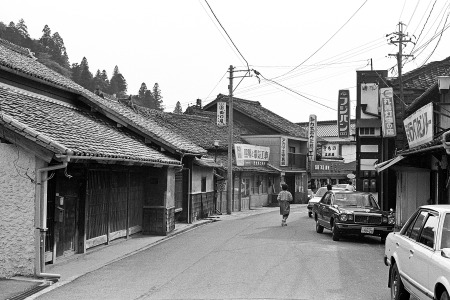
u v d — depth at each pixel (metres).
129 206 15.83
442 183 14.20
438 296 5.47
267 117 43.62
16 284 8.62
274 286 8.63
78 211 12.05
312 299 7.63
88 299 7.73
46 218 9.84
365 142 24.52
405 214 18.62
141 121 20.81
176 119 34.72
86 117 16.16
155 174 17.11
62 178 11.08
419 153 13.75
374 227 15.17
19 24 112.25
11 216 9.26
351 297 7.82
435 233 5.97
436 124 14.75
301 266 10.74
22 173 9.27
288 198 20.64
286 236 16.81
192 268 10.57
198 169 24.56
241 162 32.41
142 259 11.88
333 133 62.38
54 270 10.25
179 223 22.16
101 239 13.52
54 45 122.12
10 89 13.09
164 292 8.21
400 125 22.80
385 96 21.02
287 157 39.16
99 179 13.27
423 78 23.69
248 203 34.94
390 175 23.69
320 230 18.03
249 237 16.42
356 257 12.27
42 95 14.95
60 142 9.62
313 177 48.06
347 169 45.66
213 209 28.16
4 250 9.23
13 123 8.96
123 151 12.98
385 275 9.88
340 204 16.77
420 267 6.09
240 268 10.48
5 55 15.13
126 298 7.80
